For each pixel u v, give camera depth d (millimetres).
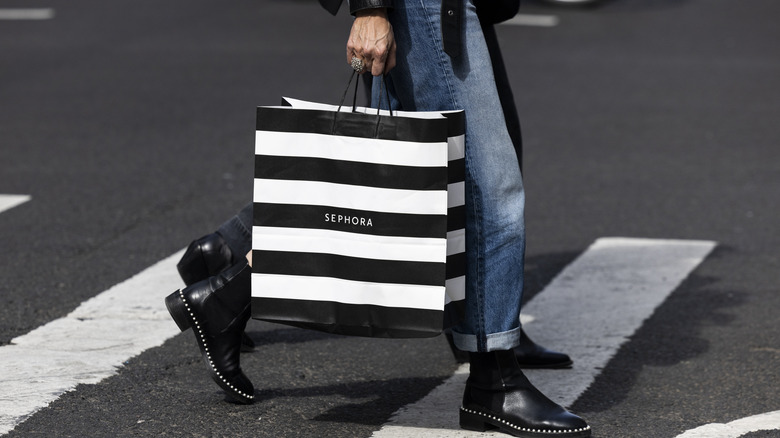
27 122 10461
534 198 8195
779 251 6898
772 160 9289
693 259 6723
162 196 8047
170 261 6520
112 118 10656
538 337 5371
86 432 4070
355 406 4410
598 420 4324
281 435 4086
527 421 4023
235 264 4430
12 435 4023
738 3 17969
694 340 5320
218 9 17359
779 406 4473
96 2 17953
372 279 3730
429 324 3715
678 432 4191
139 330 5273
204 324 4203
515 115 4617
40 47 14398
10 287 5965
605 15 16969
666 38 15195
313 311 3807
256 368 4844
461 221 3828
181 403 4383
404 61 3920
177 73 12820
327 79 12469
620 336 5371
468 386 4133
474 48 3895
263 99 11500
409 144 3639
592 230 7387
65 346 5023
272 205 3770
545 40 15000
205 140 9820
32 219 7402
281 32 15539
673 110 11195
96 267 6375
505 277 3996
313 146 3723
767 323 5578
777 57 13945
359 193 3703
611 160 9305
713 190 8383
